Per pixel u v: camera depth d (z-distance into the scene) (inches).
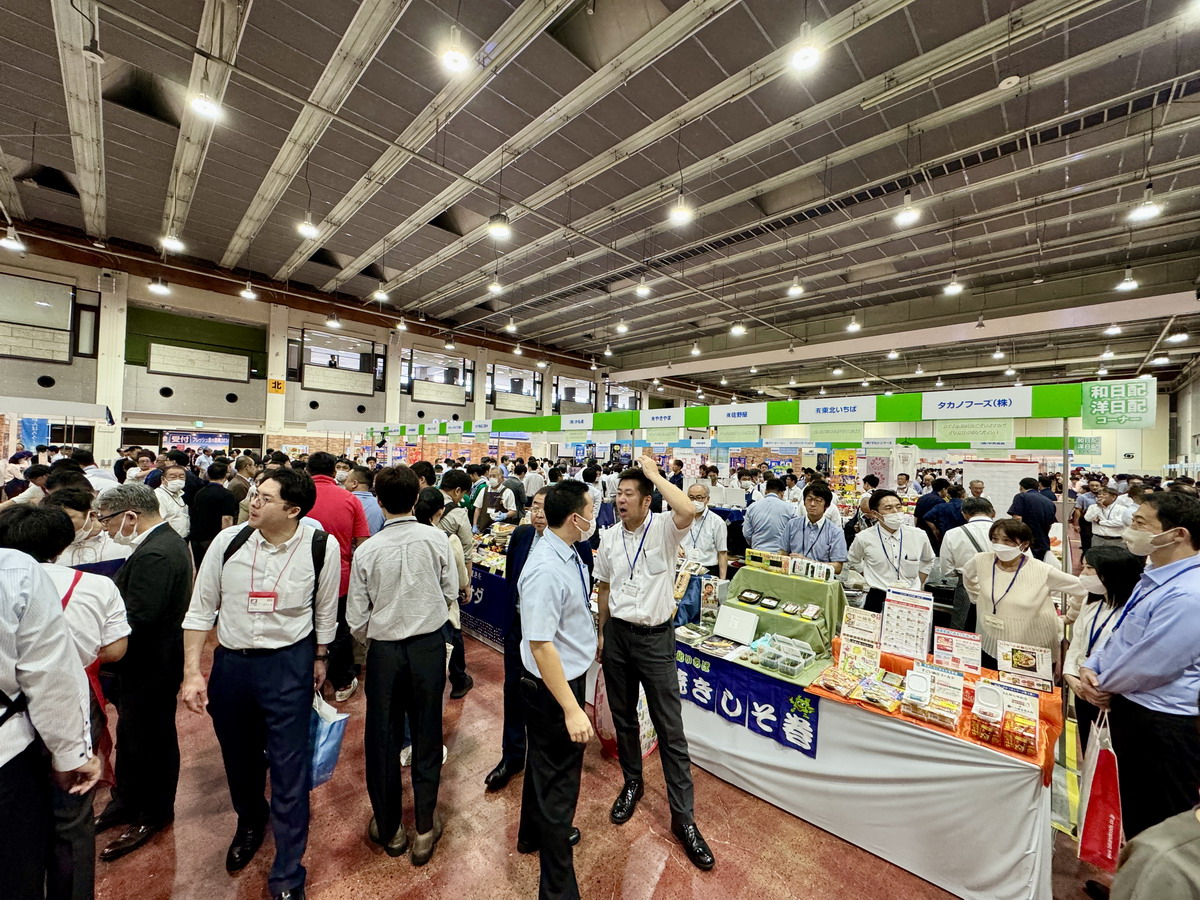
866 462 341.4
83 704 42.2
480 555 148.9
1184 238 290.8
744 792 76.5
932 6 147.3
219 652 57.4
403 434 371.9
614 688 72.8
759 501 143.3
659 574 70.2
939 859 59.0
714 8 150.9
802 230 305.7
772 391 919.7
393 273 432.5
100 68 189.8
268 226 326.3
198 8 161.3
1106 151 208.8
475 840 66.6
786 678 73.0
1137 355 506.3
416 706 64.1
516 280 424.5
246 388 439.2
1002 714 58.5
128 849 61.8
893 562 108.3
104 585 52.1
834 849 65.2
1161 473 623.5
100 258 357.7
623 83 182.2
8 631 37.1
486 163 242.8
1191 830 23.0
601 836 67.1
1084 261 343.0
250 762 59.8
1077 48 159.0
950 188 249.1
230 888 57.8
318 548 61.7
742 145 220.4
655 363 703.1
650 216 294.0
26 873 38.7
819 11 150.9
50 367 345.7
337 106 203.5
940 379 738.2
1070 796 73.7
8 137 233.5
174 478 138.7
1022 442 241.4
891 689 67.5
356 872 61.0
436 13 157.5
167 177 268.4
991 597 81.1
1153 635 49.5
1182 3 141.2
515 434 307.6
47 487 86.1
